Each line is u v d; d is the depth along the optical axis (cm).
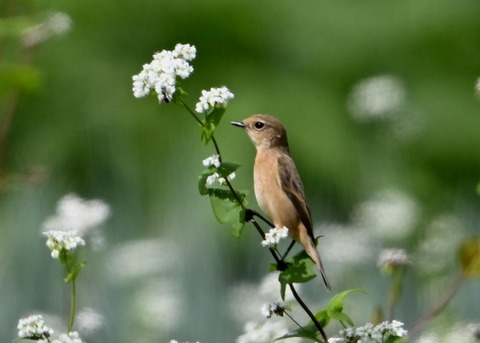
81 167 1767
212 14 1861
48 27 1157
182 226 1620
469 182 1752
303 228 909
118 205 1698
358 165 1727
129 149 1764
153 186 1711
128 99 1806
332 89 1806
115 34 1858
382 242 1298
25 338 746
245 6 1855
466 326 985
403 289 1230
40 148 1773
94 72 1820
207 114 731
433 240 1230
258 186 941
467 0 1844
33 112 1789
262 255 1556
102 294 1311
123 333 1282
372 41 1830
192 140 1734
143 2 1869
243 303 1232
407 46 1833
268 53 1847
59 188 1711
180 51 727
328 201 1734
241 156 1686
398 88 1446
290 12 1853
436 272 1221
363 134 1742
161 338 1287
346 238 1261
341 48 1827
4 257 1525
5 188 1188
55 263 1507
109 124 1783
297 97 1792
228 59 1845
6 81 1073
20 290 1493
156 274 1340
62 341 736
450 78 1809
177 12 1866
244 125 961
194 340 1366
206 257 1541
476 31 1833
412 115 1451
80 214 956
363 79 1805
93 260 1330
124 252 1359
